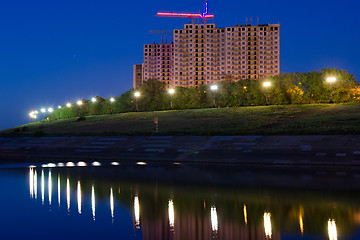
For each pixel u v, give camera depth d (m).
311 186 23.34
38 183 26.97
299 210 17.44
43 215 17.52
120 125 77.88
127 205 19.34
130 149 49.25
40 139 66.75
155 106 107.06
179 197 21.09
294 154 38.09
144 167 35.62
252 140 46.31
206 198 20.67
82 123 91.81
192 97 100.12
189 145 47.91
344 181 24.84
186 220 16.27
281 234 13.91
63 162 42.34
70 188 24.67
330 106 73.00
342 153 36.44
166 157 42.47
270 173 29.42
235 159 38.50
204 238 13.63
